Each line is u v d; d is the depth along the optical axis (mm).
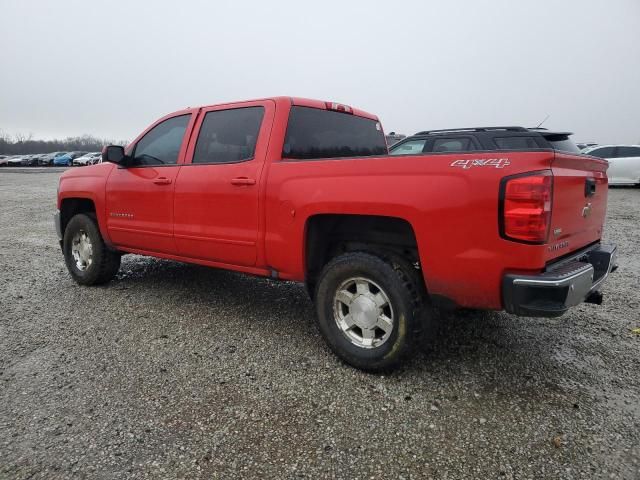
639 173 17172
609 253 3223
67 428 2486
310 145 3824
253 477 2135
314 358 3318
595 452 2295
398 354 2926
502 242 2506
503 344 3559
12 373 3080
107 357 3322
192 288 5020
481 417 2592
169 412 2637
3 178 27484
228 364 3221
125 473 2152
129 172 4523
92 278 4973
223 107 3959
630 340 3635
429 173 2719
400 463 2227
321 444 2363
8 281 5312
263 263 3557
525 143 7191
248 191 3529
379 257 2994
